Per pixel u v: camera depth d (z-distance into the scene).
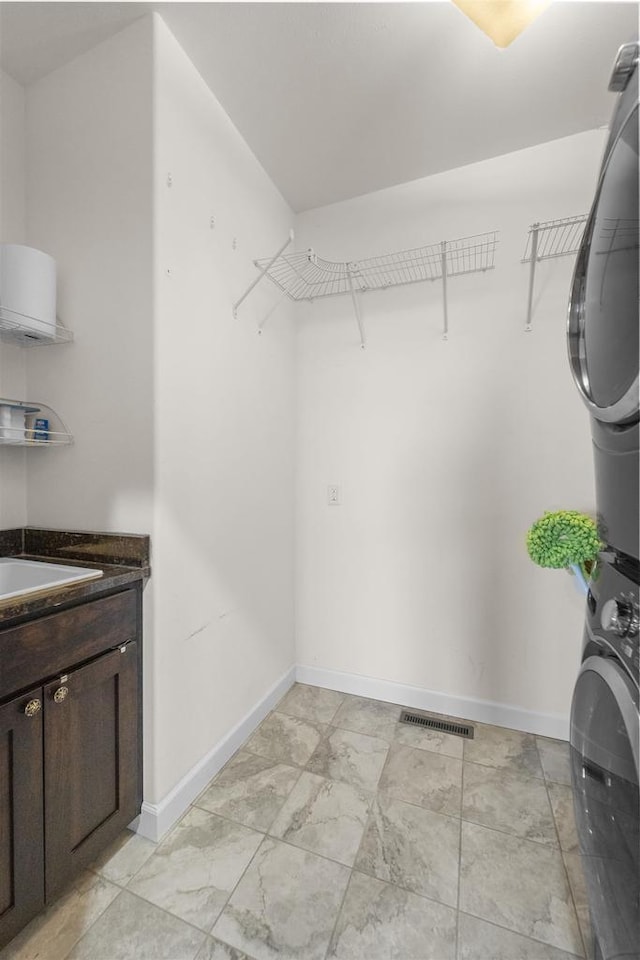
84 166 1.39
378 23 1.30
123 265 1.33
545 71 1.47
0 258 1.26
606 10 1.26
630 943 0.65
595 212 0.88
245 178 1.78
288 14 1.28
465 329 1.95
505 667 1.91
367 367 2.14
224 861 1.23
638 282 0.64
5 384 1.46
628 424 0.69
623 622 0.70
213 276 1.57
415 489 2.05
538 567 1.85
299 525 2.29
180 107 1.38
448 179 1.97
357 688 2.17
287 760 1.66
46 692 1.01
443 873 1.20
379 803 1.45
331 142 1.79
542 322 1.83
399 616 2.09
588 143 1.76
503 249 1.89
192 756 1.46
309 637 2.28
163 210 1.31
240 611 1.76
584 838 0.85
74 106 1.41
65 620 1.07
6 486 1.48
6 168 1.46
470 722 1.94
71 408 1.43
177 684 1.39
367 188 2.08
